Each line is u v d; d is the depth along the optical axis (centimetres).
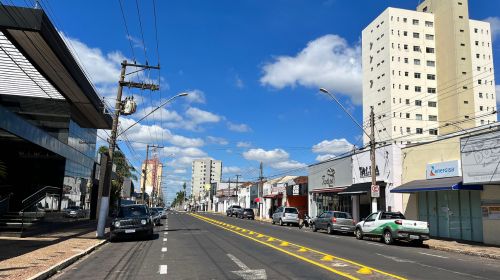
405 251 1830
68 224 3095
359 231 2484
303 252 1620
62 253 1481
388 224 2211
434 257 1617
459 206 2519
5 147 2791
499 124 2286
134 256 1507
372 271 1170
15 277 993
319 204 4547
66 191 3284
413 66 9188
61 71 2331
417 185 2688
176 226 3453
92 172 4184
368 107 9650
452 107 8912
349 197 3875
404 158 3089
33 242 1852
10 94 2869
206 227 3303
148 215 2261
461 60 8912
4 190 2945
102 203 2245
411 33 9269
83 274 1132
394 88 9025
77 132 3525
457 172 2492
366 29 9938
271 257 1457
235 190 10231
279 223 4194
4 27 1816
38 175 3095
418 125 9050
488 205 2245
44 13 1842
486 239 2239
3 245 1717
